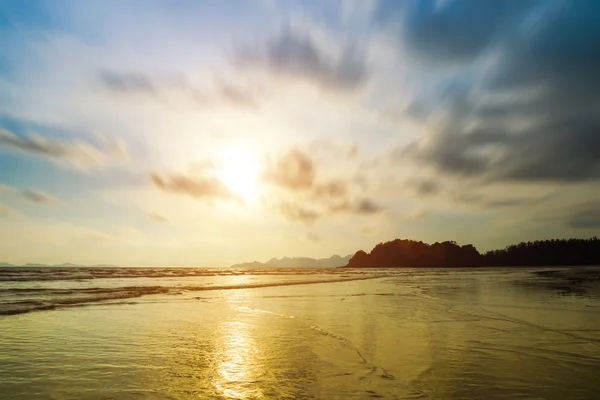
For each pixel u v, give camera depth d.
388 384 6.39
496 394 5.86
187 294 24.64
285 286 34.50
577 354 8.26
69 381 6.64
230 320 13.55
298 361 7.95
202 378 6.82
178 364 7.77
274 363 7.81
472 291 26.12
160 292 25.91
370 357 8.20
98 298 20.70
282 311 16.05
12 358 8.18
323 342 9.80
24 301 18.62
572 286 29.61
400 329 11.52
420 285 35.44
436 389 6.11
